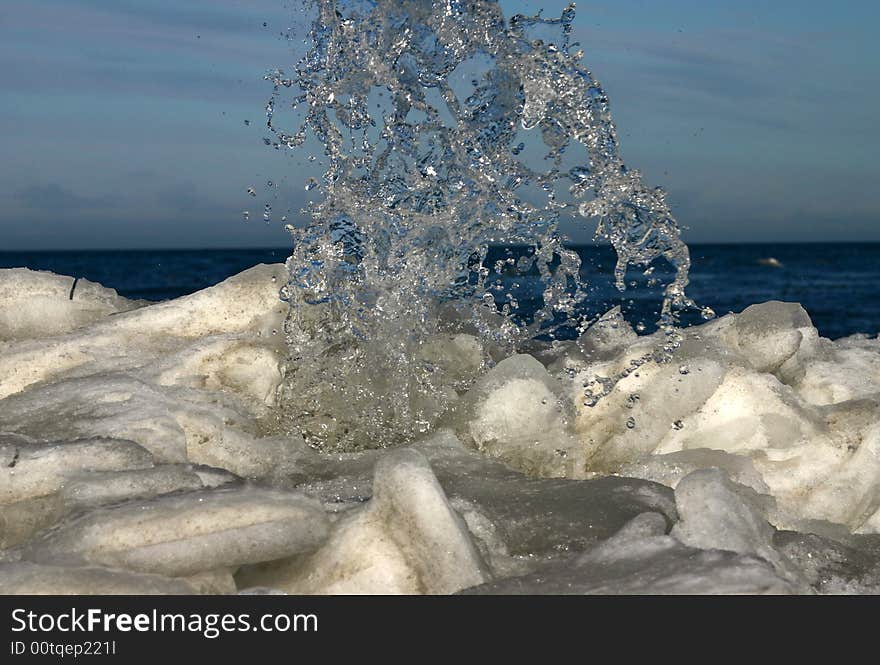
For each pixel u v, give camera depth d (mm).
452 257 3908
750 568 2051
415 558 2201
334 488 2805
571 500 2707
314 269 3729
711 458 3156
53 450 2555
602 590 2062
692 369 3361
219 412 3176
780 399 3312
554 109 3658
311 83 3855
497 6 3746
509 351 4117
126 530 2062
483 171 3838
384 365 3605
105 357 3521
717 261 70438
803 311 4004
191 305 3771
